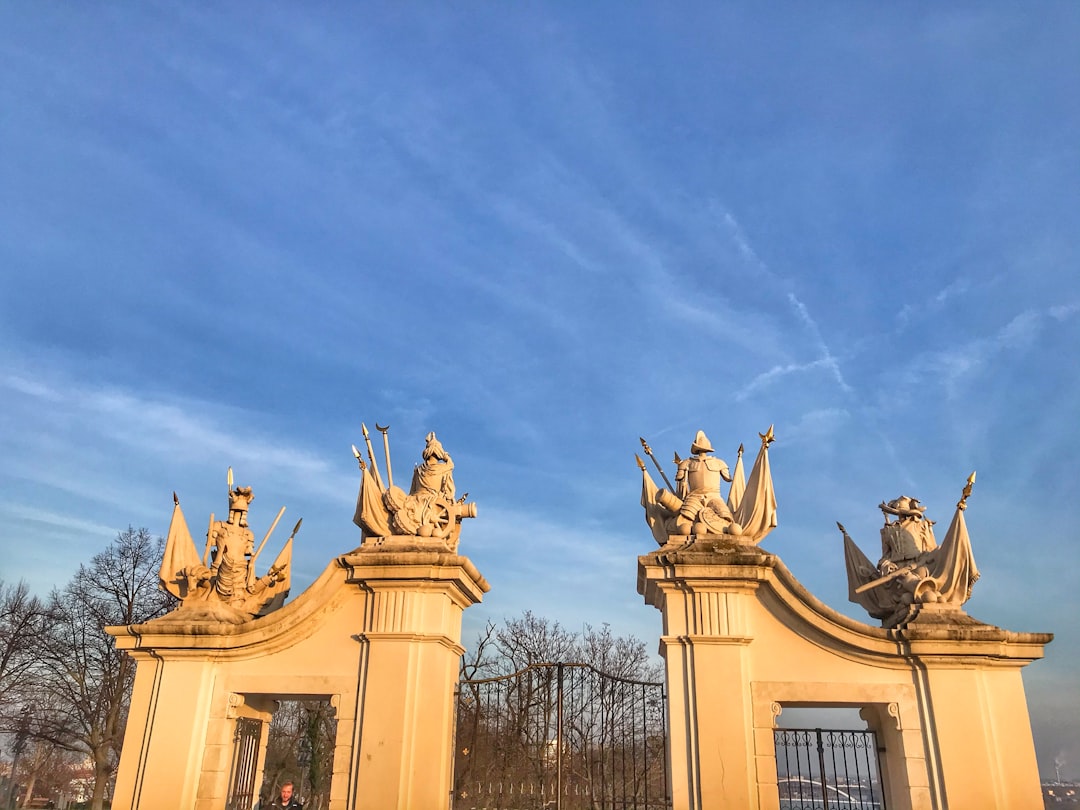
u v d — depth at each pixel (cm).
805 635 1477
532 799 1828
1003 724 1416
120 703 3472
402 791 1406
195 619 1579
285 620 1538
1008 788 1379
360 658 1521
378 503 1633
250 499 1739
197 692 1532
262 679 1530
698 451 1667
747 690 1441
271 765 4119
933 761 1392
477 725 1886
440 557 1523
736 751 1377
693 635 1454
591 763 1755
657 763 2433
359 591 1566
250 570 1705
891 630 1452
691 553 1492
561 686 1680
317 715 3359
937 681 1432
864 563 1631
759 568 1481
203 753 1502
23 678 3600
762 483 1584
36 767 4728
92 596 3609
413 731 1452
